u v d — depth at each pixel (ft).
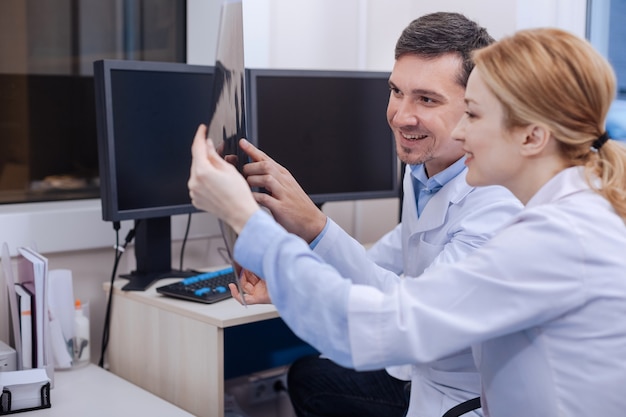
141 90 6.24
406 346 3.45
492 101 3.68
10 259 6.28
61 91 7.70
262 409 8.48
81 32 7.76
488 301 3.47
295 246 3.60
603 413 3.59
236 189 3.66
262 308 6.03
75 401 5.80
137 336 6.59
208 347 5.85
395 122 5.12
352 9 8.87
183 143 6.58
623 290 3.52
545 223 3.51
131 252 7.47
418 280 3.58
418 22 5.09
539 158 3.73
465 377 5.18
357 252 4.99
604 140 3.75
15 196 7.50
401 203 7.77
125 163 6.18
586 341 3.58
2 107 7.41
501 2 8.24
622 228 3.58
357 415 6.68
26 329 5.90
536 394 3.71
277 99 7.07
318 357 7.39
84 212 7.05
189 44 8.09
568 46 3.60
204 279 6.60
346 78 7.43
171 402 6.28
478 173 3.86
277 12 8.27
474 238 5.05
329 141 7.39
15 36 7.41
